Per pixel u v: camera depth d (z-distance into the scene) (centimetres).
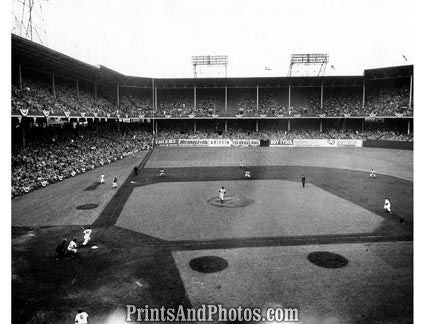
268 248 2031
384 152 6481
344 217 2580
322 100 8400
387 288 1580
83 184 3819
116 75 7038
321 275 1706
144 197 3241
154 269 1781
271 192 3422
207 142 7669
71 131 6100
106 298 1520
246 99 8944
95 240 2169
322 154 6341
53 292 1569
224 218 2588
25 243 2123
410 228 2334
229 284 1628
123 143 6719
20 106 4259
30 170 3922
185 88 8844
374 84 8412
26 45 4328
